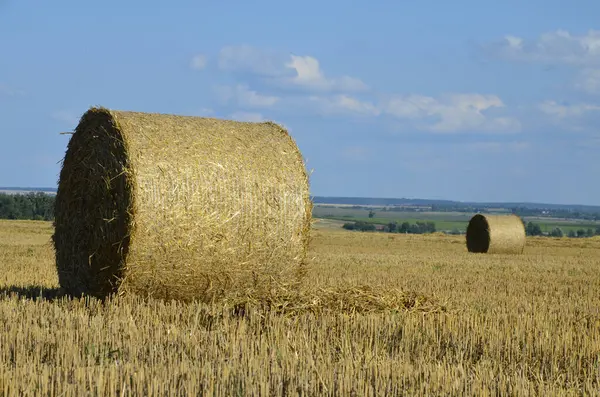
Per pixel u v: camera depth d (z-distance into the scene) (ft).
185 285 64.18
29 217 424.46
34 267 102.27
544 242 256.11
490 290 88.84
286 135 69.97
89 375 37.22
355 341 49.57
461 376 40.65
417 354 48.34
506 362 47.11
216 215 64.23
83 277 68.13
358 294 65.77
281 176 67.56
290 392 36.96
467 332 52.70
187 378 37.65
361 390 37.60
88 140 67.77
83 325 50.93
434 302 66.23
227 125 68.64
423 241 249.14
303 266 68.90
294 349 46.01
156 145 63.52
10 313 55.16
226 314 55.52
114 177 63.16
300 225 68.23
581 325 60.13
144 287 63.26
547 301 78.23
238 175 65.57
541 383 40.50
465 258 151.64
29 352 44.55
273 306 60.08
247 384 37.50
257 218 66.03
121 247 62.44
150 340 47.01
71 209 70.28
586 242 259.19
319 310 60.39
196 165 64.13
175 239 62.95
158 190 62.49
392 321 54.85
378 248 195.42
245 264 65.72
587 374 45.88
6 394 34.76
